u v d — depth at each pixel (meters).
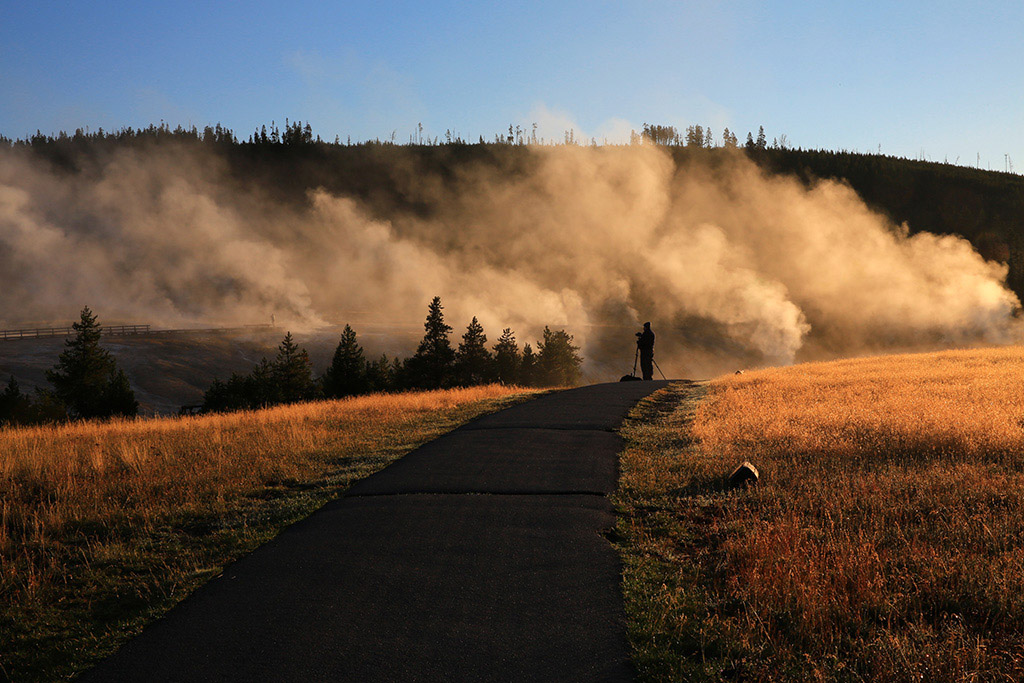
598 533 6.61
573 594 5.18
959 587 4.86
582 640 4.47
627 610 4.87
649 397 17.72
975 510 6.52
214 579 5.79
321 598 5.25
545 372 79.12
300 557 6.16
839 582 4.96
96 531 7.46
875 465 8.52
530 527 6.79
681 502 7.62
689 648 4.32
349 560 6.02
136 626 4.99
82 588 5.81
